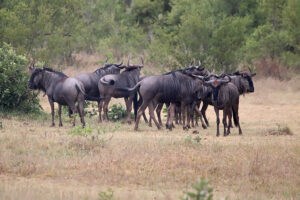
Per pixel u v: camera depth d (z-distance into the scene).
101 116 76.31
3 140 46.22
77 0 127.00
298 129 66.94
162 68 115.69
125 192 32.81
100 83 68.56
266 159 43.22
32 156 40.91
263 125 72.06
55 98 60.84
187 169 39.50
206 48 122.94
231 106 59.50
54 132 54.56
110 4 176.12
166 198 31.22
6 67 68.19
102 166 38.97
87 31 148.75
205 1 162.88
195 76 62.56
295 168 41.62
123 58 142.50
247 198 33.25
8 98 68.50
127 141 48.81
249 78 73.75
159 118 68.81
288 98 108.19
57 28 116.75
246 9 160.25
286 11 141.38
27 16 110.06
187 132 61.16
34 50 111.25
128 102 70.00
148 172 38.25
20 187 31.92
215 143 49.75
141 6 192.25
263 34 145.50
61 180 35.53
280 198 34.34
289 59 139.12
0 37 101.56
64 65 119.38
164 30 159.00
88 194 31.02
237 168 40.38
